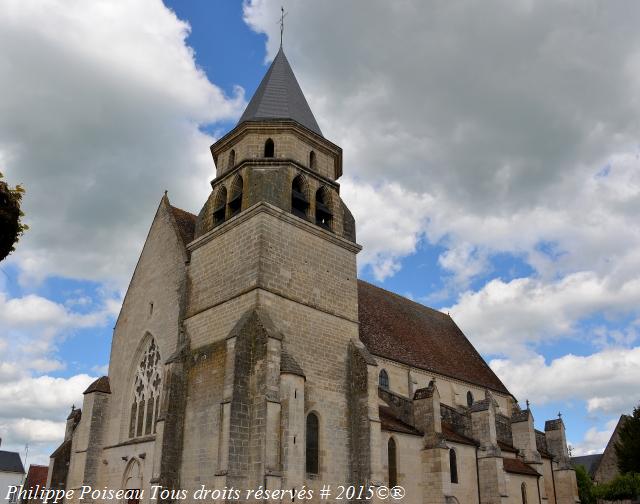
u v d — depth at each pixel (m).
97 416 40.78
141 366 40.47
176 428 32.88
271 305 32.59
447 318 62.25
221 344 32.94
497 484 39.81
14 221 17.30
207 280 36.44
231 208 37.75
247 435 29.34
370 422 33.41
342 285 37.56
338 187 40.28
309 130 38.94
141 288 42.97
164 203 43.62
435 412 38.06
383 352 45.00
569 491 50.59
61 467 41.69
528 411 49.84
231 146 39.84
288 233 35.19
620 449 64.56
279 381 30.22
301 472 29.17
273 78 42.12
